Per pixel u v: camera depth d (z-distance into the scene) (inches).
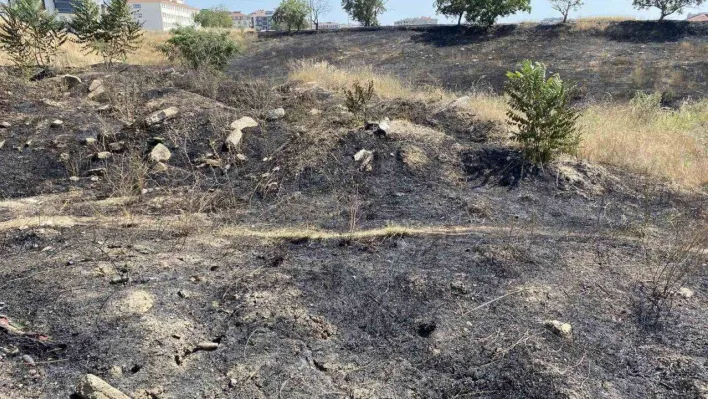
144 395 70.5
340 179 163.8
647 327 90.8
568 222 140.1
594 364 80.9
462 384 77.0
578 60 524.7
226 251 116.3
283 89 304.5
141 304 89.8
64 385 71.1
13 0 322.3
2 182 162.7
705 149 204.8
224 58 435.8
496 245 120.0
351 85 315.3
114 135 195.9
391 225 134.2
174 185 165.6
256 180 167.2
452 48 630.5
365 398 73.7
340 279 103.4
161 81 300.7
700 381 75.8
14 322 83.4
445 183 164.7
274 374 76.7
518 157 180.7
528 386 75.7
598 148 197.0
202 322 87.7
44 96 247.9
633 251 121.0
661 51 532.1
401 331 89.0
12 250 112.3
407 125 203.3
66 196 154.3
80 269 102.6
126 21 378.0
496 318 92.2
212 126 205.0
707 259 116.9
